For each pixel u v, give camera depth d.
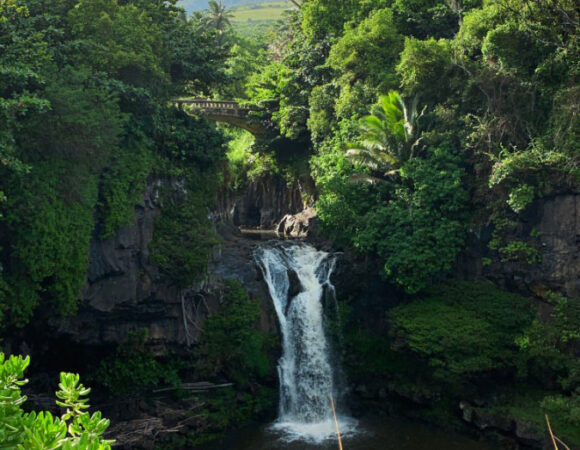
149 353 25.81
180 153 28.64
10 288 20.28
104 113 22.67
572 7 26.45
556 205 25.94
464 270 28.91
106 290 23.88
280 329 29.52
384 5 40.47
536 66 28.23
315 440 24.70
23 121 20.42
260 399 27.42
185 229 27.17
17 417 4.76
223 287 28.56
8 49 20.12
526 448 22.98
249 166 54.00
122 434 23.38
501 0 29.11
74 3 25.67
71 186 21.77
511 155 26.66
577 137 25.53
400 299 29.48
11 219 19.97
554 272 25.92
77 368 25.36
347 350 29.81
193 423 24.78
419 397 26.89
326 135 39.75
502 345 26.17
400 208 29.42
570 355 25.06
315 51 42.66
